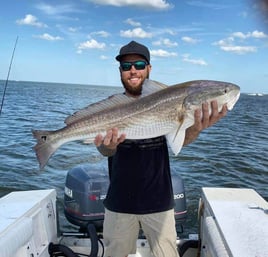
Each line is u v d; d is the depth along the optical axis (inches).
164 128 52.1
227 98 49.6
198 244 65.6
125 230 56.9
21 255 52.1
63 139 56.0
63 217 107.3
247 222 50.1
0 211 55.0
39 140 57.4
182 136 51.3
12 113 442.6
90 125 54.4
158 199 55.6
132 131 53.0
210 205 57.1
